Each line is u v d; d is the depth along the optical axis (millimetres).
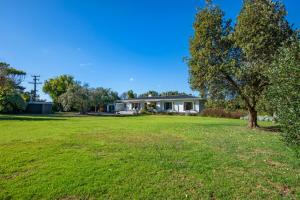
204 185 5801
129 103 58312
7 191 5316
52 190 5387
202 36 17891
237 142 11297
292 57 5859
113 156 8266
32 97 65750
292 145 5984
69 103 46156
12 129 16203
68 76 71625
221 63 17297
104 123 22328
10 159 7723
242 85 17359
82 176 6219
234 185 5816
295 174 6629
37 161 7535
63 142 10914
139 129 16781
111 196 5188
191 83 18938
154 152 8961
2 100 40656
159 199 5094
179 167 7109
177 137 12836
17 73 47125
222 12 18000
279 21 15164
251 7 15289
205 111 39031
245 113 31703
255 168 7121
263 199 5148
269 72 6609
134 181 5969
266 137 12969
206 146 10250
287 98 5734
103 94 50625
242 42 15680
